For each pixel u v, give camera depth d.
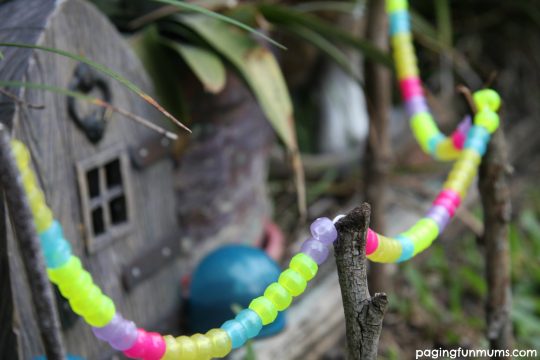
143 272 0.42
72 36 0.35
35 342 0.33
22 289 0.32
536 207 0.79
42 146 0.34
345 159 0.79
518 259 0.67
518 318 0.58
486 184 0.37
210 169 0.54
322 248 0.26
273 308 0.26
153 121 0.42
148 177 0.42
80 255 0.37
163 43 0.47
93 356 0.38
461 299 0.65
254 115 0.57
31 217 0.21
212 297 0.48
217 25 0.49
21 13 0.35
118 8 0.49
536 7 0.98
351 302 0.26
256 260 0.49
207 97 0.52
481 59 0.99
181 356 0.25
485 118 0.34
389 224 0.69
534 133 0.94
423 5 0.97
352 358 0.26
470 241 0.72
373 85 0.55
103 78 0.38
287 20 0.52
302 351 0.52
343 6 0.65
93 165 0.37
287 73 0.79
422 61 0.96
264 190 0.62
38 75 0.33
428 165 0.79
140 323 0.42
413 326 0.60
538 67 0.99
